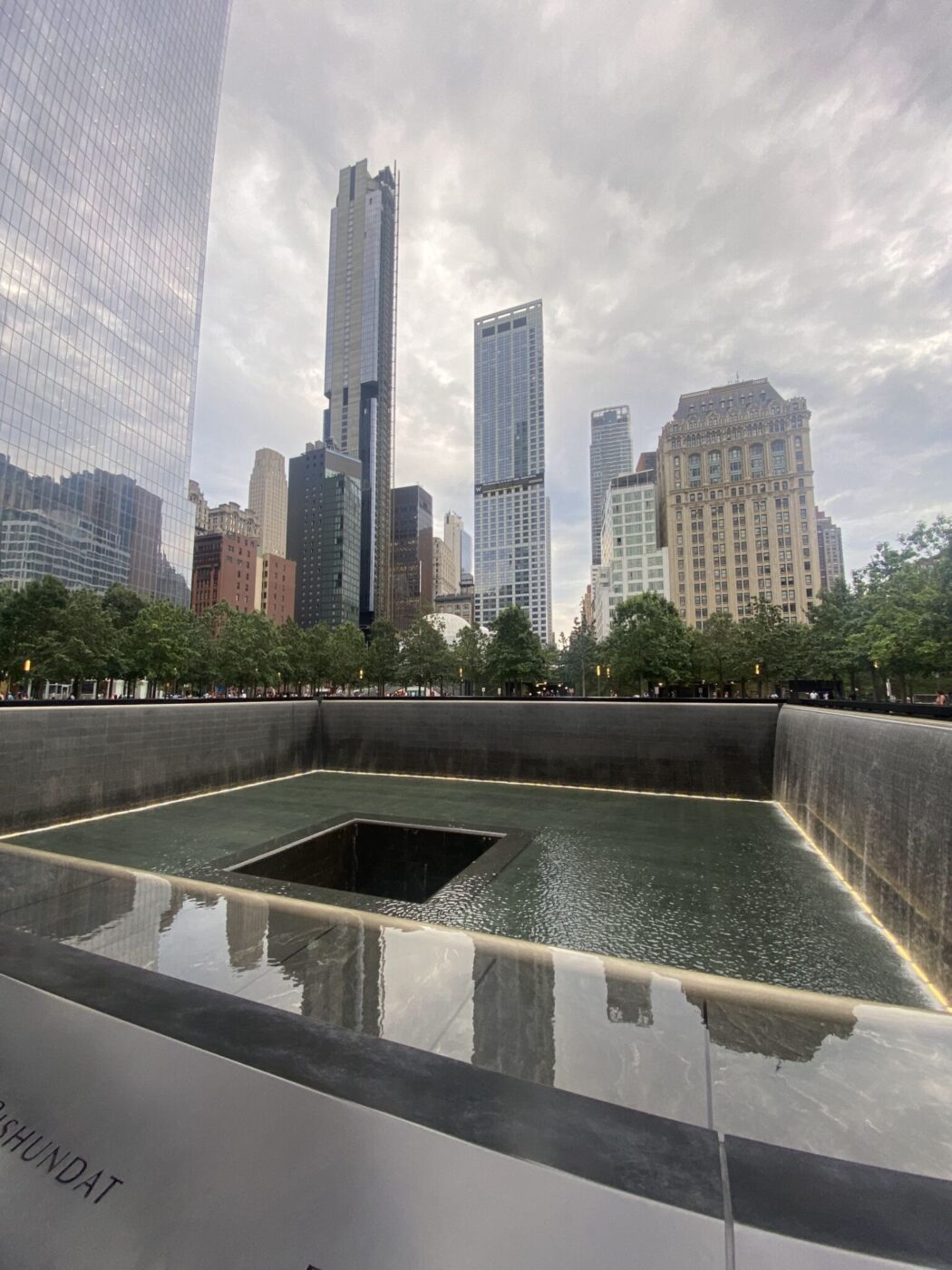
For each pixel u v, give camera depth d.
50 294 46.81
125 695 44.38
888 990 6.57
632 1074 2.23
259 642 43.81
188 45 63.06
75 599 32.12
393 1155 1.47
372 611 142.75
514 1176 1.39
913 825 7.41
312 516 130.00
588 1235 1.23
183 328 62.94
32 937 2.91
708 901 8.90
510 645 45.53
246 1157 1.50
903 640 24.27
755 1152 1.49
